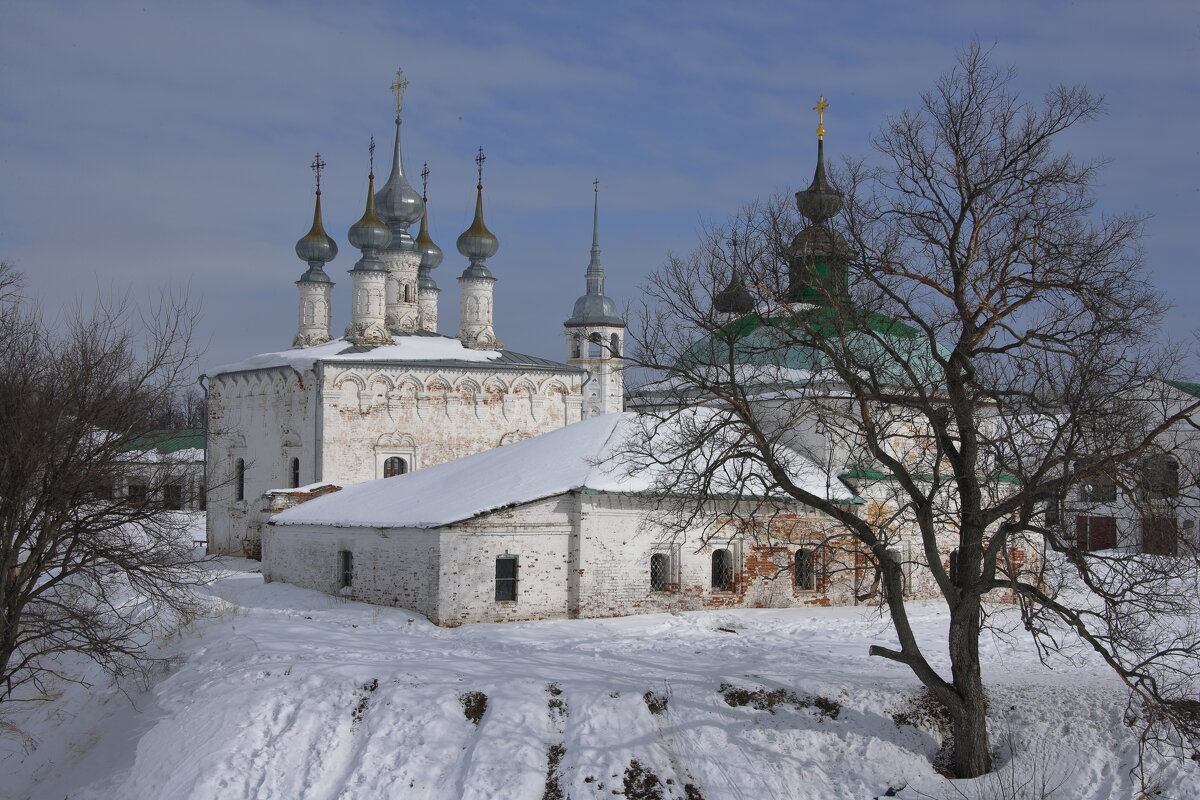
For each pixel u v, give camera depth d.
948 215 19.91
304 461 47.22
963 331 19.47
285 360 47.91
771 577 32.34
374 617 30.48
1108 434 18.81
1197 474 19.33
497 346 54.97
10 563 22.89
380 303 51.09
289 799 19.77
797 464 34.72
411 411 47.88
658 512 31.30
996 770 20.31
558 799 19.52
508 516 30.98
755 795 19.95
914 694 22.41
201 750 20.72
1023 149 19.64
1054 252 19.36
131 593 31.70
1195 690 23.62
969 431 19.73
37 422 22.62
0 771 22.25
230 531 51.38
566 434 35.41
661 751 20.69
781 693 22.39
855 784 20.27
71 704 24.89
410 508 33.25
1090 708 21.67
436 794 19.62
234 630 27.11
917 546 36.19
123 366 24.33
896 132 20.31
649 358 21.45
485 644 26.91
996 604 36.56
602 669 23.92
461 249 55.44
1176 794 19.08
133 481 25.34
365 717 21.44
